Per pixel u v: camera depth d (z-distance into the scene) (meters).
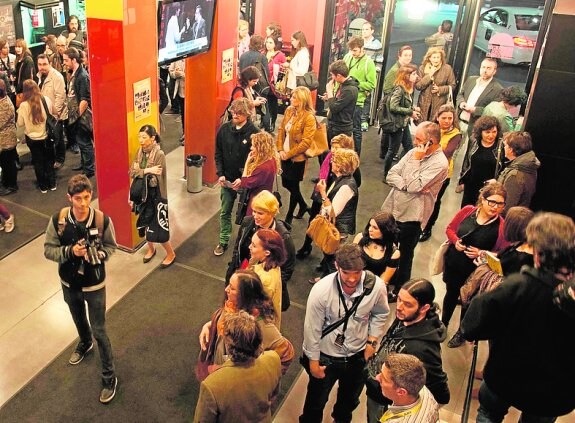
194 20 5.96
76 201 3.44
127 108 5.07
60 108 6.97
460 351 4.48
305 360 3.28
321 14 8.99
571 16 4.46
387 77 7.43
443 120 5.53
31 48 9.14
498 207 3.83
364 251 3.96
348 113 6.69
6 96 6.13
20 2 8.77
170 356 4.36
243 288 2.88
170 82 8.95
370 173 7.71
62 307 4.83
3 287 5.04
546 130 4.84
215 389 2.41
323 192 4.71
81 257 3.58
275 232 3.33
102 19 4.81
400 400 2.46
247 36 8.66
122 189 5.41
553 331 2.54
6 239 5.75
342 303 3.05
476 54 10.95
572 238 2.46
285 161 5.88
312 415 3.47
